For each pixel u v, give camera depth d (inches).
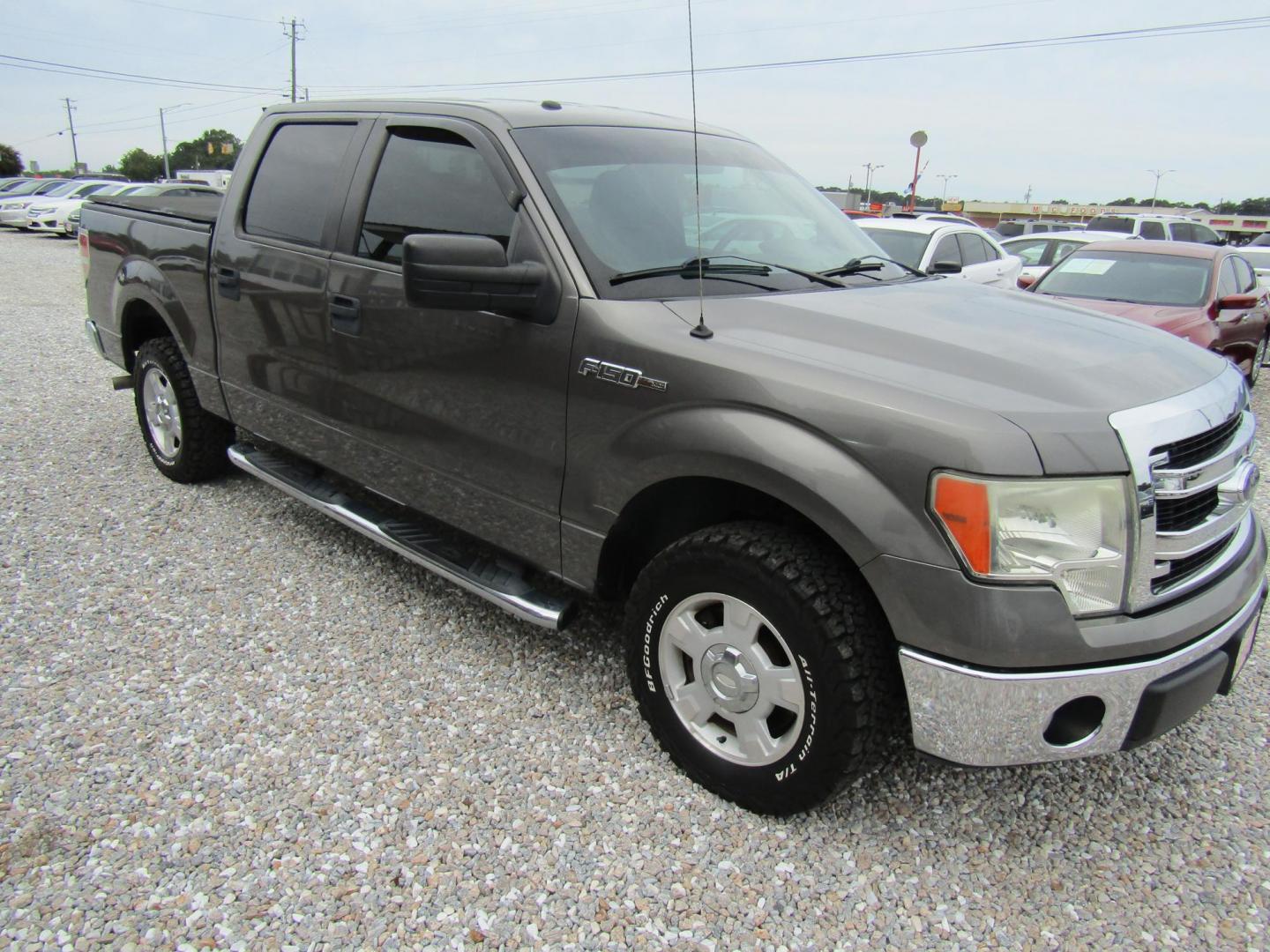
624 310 99.1
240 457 162.1
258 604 138.4
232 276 151.2
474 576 118.4
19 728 105.8
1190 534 85.0
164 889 83.4
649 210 114.7
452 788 99.1
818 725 87.3
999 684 78.9
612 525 101.0
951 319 103.0
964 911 85.8
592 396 99.5
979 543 77.3
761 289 109.7
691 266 109.7
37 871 84.7
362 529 135.3
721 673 95.4
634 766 104.3
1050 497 77.6
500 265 99.4
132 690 114.6
